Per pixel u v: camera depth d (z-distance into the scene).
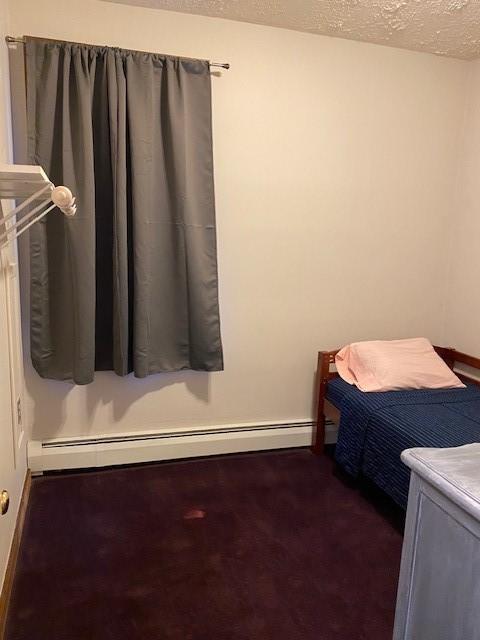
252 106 2.46
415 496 1.10
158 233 2.34
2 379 1.67
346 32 2.45
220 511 2.16
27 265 2.24
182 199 2.30
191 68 2.26
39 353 2.27
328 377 2.67
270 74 2.46
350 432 2.34
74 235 2.15
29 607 1.58
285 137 2.54
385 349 2.62
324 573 1.79
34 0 2.12
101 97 2.17
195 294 2.39
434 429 2.00
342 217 2.71
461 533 0.96
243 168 2.51
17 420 1.99
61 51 2.10
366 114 2.64
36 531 1.97
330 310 2.79
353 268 2.78
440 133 2.79
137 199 2.21
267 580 1.74
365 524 2.10
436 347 2.90
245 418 2.75
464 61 2.75
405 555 1.14
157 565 1.80
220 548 1.91
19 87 2.13
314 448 2.79
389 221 2.79
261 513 2.16
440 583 1.03
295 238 2.65
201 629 1.52
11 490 1.79
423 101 2.72
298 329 2.75
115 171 2.17
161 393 2.57
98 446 2.48
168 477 2.45
